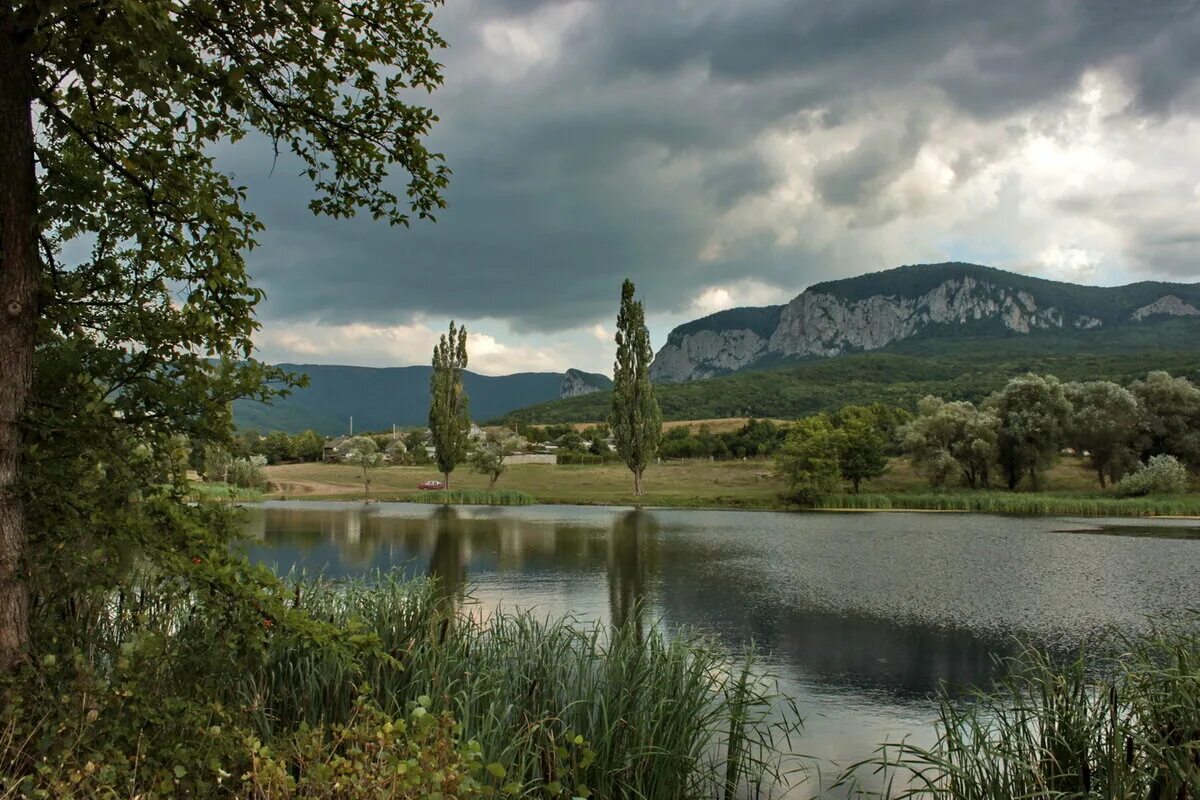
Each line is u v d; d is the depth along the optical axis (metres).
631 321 63.91
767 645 14.24
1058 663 12.91
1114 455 59.31
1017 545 30.55
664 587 20.55
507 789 3.81
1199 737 5.18
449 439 68.44
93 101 4.98
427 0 5.63
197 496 5.55
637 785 6.30
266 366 5.60
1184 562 25.70
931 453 64.19
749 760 7.49
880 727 9.70
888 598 19.16
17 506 4.37
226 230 5.14
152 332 5.25
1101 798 5.20
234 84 4.64
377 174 6.18
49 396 4.97
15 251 4.39
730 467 87.50
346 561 24.39
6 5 4.09
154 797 3.47
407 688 6.65
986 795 5.84
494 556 26.50
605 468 91.12
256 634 4.80
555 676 7.23
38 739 3.87
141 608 5.78
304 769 4.07
